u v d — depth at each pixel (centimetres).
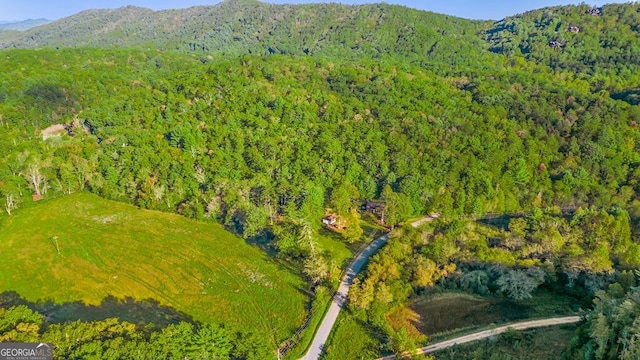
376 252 9888
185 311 8019
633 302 5281
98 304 8156
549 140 13512
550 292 8181
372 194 12325
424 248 9000
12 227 10994
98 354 5494
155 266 9450
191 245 10319
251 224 10506
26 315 6481
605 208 11050
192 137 13462
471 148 13175
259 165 12600
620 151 13075
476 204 11162
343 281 8769
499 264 8438
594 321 5412
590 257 8119
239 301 8319
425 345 6875
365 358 6681
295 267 9344
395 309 7794
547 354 6338
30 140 13850
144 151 13362
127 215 11756
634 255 8225
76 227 11056
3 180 12219
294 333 7438
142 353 5600
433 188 11900
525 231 9594
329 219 11250
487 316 7538
